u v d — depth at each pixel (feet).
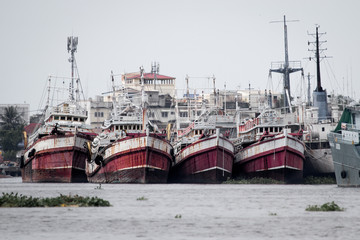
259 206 549.13
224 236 382.42
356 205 547.08
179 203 576.61
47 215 474.90
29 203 536.83
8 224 427.74
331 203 526.16
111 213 491.72
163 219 456.45
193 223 436.35
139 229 408.46
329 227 414.62
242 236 382.42
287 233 392.68
